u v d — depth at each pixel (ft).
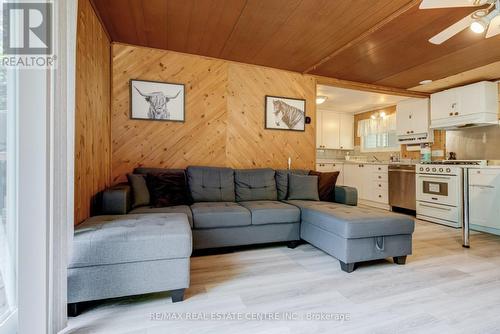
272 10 7.27
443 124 13.57
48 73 3.78
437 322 4.54
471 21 5.83
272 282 6.00
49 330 3.84
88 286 4.57
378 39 8.80
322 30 8.33
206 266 6.90
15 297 3.98
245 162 11.19
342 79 12.91
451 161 12.51
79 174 6.08
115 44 9.32
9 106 3.82
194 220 7.34
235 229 7.80
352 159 20.83
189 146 10.32
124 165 9.52
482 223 10.57
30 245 3.62
